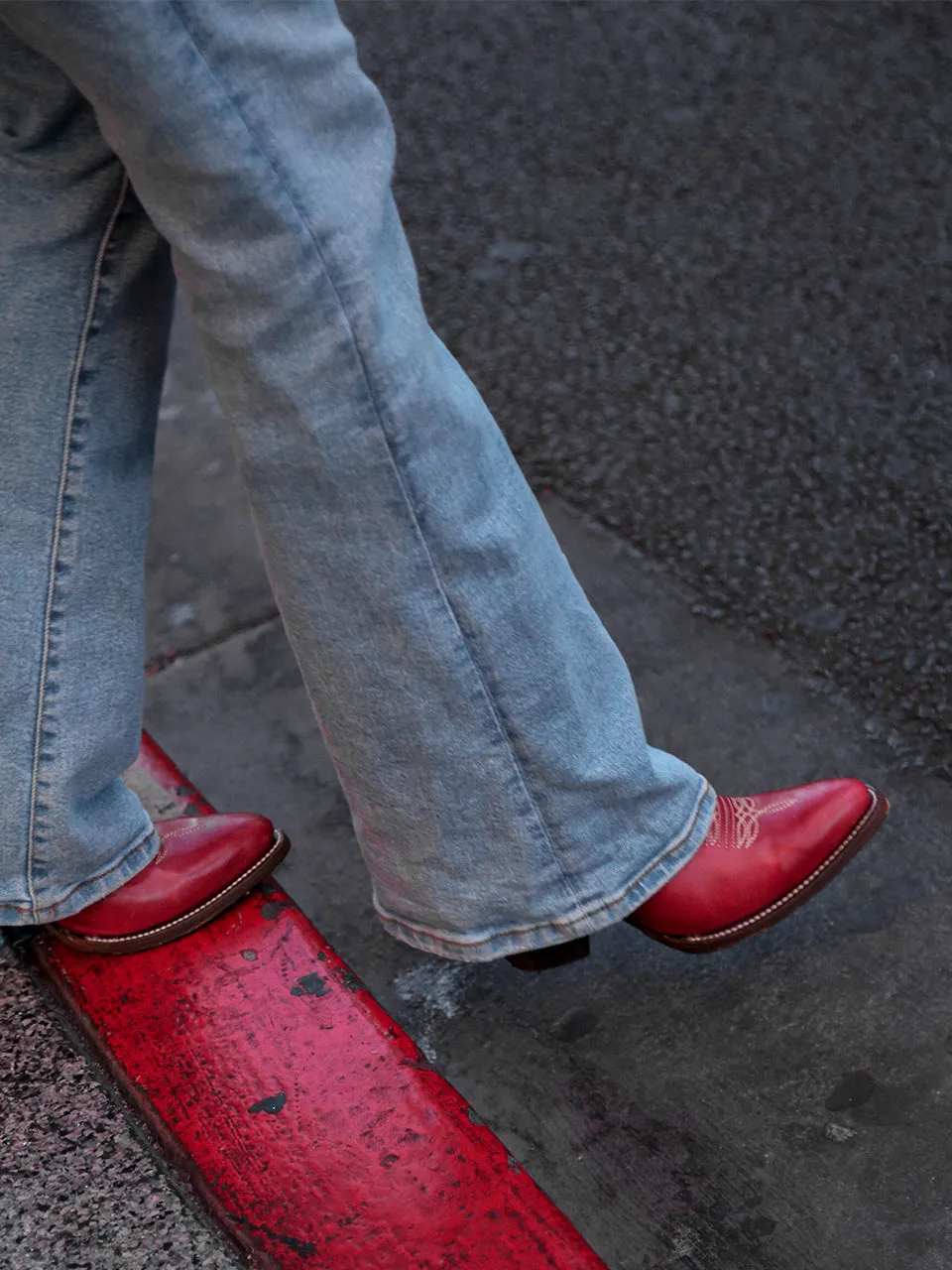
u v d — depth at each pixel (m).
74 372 1.21
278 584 1.18
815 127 2.95
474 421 1.14
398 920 1.41
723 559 2.13
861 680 1.92
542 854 1.30
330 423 1.06
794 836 1.44
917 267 2.59
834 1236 1.32
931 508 2.15
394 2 3.53
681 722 1.90
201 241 1.00
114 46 0.90
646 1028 1.53
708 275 2.66
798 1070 1.46
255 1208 1.33
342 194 1.02
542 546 1.22
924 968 1.54
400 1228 1.30
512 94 3.19
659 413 2.41
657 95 3.11
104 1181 1.34
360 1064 1.44
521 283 2.72
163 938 1.55
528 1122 1.46
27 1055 1.47
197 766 1.96
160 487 2.45
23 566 1.26
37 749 1.33
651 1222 1.36
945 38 3.13
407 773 1.24
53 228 1.14
